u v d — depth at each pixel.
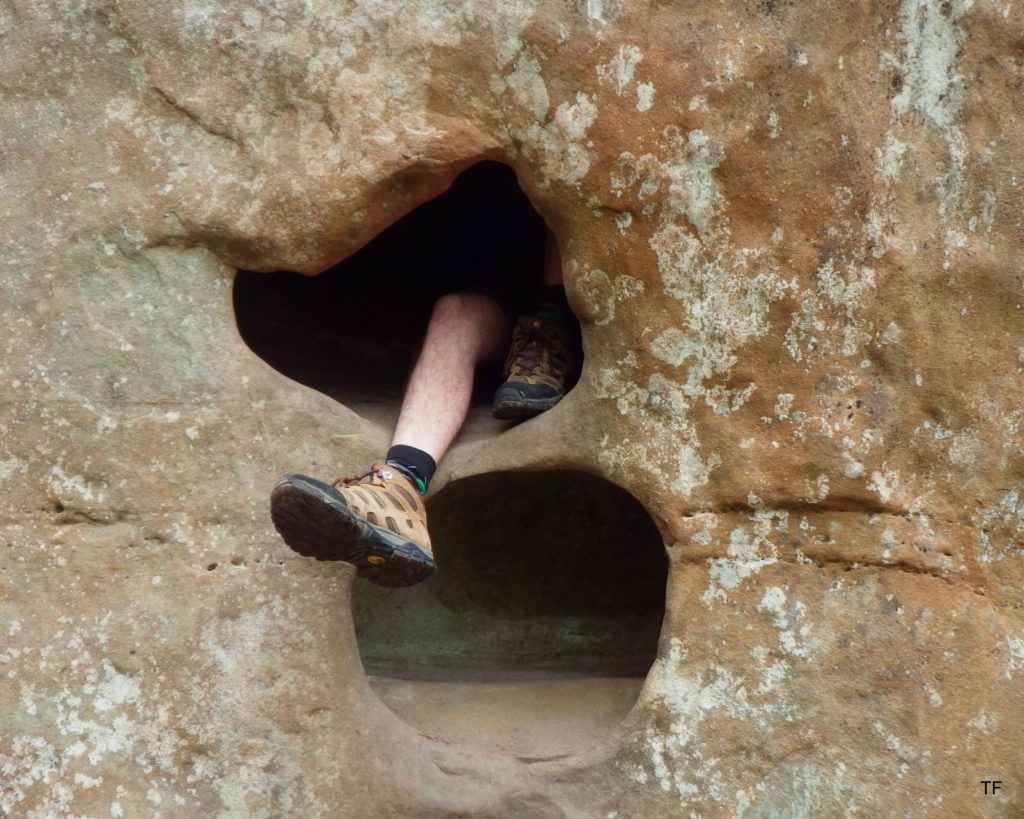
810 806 2.16
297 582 2.22
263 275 3.04
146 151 2.17
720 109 2.12
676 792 2.21
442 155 2.17
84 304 2.18
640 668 2.77
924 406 2.15
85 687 2.16
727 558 2.20
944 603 2.15
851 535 2.16
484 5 2.15
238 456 2.21
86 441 2.18
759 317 2.15
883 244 2.12
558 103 2.15
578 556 2.96
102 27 2.15
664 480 2.21
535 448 2.28
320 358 3.03
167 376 2.20
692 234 2.16
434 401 2.37
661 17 2.13
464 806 2.26
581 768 2.25
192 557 2.19
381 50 2.16
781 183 2.13
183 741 2.17
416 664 2.85
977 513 2.15
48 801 2.15
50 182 2.17
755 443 2.17
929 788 2.13
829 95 2.12
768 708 2.18
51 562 2.18
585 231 2.19
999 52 2.14
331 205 2.18
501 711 2.46
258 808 2.18
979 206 2.13
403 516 2.13
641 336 2.20
